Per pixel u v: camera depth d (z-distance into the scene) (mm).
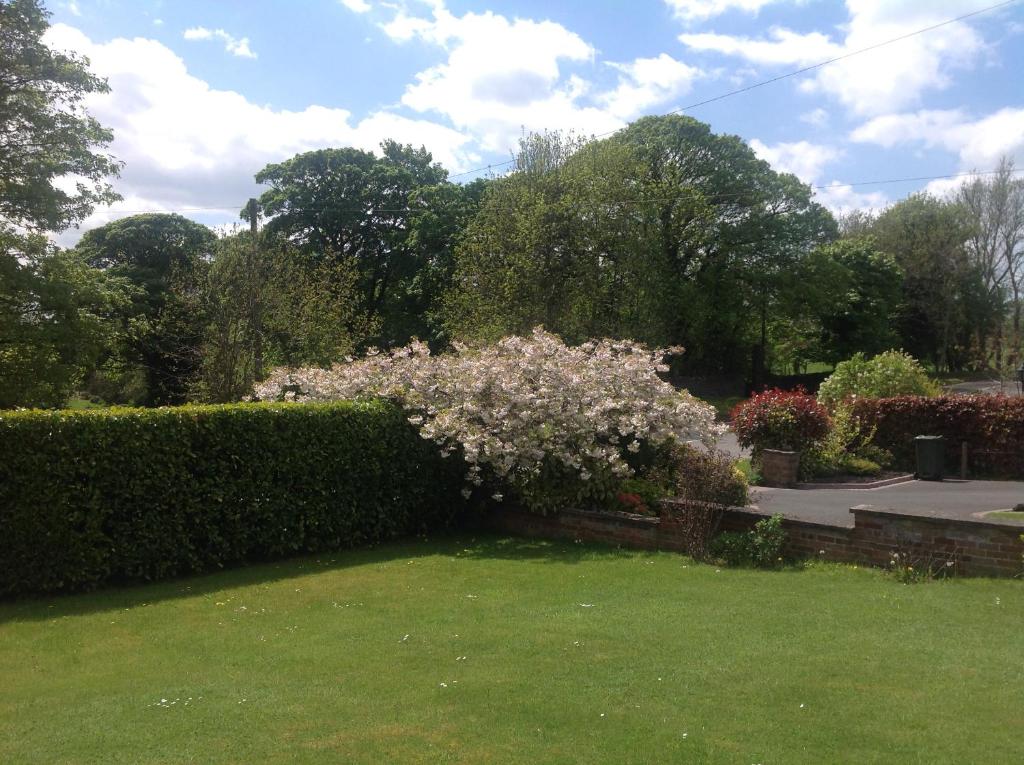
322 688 4973
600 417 10648
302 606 7434
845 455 17625
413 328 39844
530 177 31906
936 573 7387
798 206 40438
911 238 53000
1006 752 3625
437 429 10625
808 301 40906
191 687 5148
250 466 9398
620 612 6562
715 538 8906
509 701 4551
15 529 7730
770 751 3730
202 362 23922
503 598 7371
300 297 25203
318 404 10289
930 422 18047
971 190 51219
